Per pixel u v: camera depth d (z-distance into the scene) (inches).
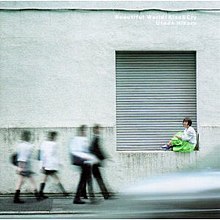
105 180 585.6
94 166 543.5
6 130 586.2
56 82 592.4
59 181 582.6
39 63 592.1
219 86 597.9
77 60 593.6
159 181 296.7
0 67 590.2
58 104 591.5
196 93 600.7
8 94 589.6
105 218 288.4
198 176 297.0
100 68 593.9
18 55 591.8
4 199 565.6
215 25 598.5
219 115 596.7
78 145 539.2
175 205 275.3
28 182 583.8
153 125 603.2
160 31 597.0
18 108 589.6
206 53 597.9
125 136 601.0
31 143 586.6
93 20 594.9
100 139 588.1
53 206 518.6
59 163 585.9
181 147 589.6
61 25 593.6
